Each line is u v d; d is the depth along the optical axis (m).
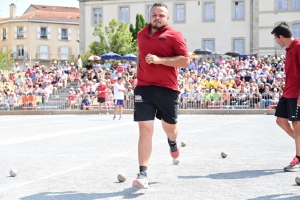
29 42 82.75
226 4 56.94
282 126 8.03
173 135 7.08
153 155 9.54
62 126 18.62
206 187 6.35
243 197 5.73
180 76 37.12
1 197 5.83
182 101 30.89
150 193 5.99
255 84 30.22
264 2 55.56
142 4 59.97
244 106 29.78
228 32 56.97
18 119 24.94
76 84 41.69
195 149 10.55
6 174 7.51
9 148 11.07
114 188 6.33
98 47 54.81
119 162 8.67
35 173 7.58
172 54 6.45
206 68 40.28
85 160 8.96
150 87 6.45
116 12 60.97
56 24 84.56
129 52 54.00
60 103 32.84
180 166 8.12
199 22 57.94
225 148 10.73
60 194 5.99
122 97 23.61
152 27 6.46
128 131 15.76
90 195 5.91
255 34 55.81
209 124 19.17
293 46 7.68
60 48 85.00
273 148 10.72
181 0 58.47
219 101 30.27
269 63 39.94
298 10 54.47
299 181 6.45
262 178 7.00
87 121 22.19
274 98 29.50
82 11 62.34
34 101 32.97
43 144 11.88
